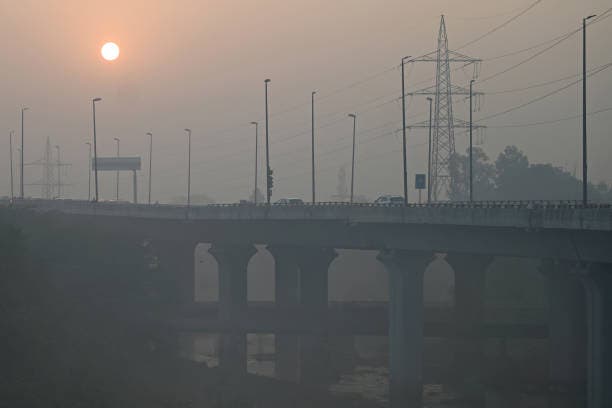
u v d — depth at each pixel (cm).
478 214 12475
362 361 17850
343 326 16588
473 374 15812
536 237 12038
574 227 10556
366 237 15788
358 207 15450
